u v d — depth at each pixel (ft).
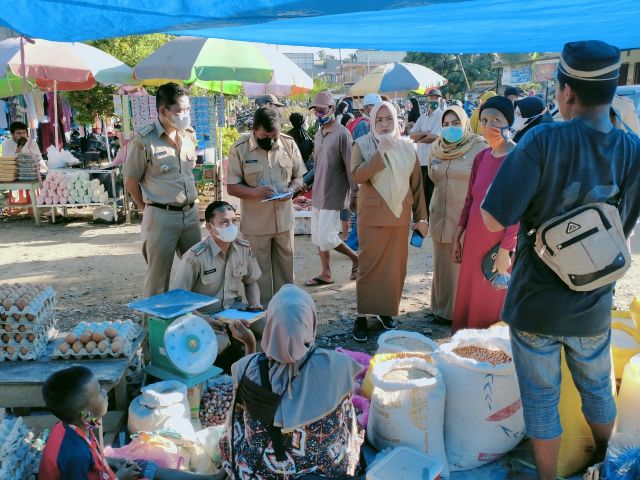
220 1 6.07
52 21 6.57
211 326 12.57
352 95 45.39
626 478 7.79
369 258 15.60
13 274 22.39
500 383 9.80
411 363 10.55
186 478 8.70
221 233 12.94
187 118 14.40
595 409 8.41
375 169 14.62
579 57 7.14
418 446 9.75
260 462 7.80
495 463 10.27
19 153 30.53
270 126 15.53
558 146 7.27
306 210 29.53
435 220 16.40
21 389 10.18
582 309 7.66
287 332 7.50
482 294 13.33
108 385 10.26
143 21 6.68
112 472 8.29
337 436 7.90
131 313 18.30
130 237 28.50
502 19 10.41
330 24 10.21
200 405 12.12
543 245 7.50
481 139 15.53
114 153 51.90
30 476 8.39
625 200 7.59
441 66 132.36
